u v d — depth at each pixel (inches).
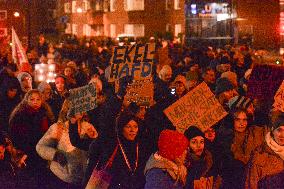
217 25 1696.6
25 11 1430.9
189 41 1720.0
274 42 1664.6
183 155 240.1
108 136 275.7
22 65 577.9
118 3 2273.6
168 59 660.7
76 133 305.4
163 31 2154.3
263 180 262.8
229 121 307.3
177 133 237.6
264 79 314.2
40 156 342.0
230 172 283.6
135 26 2207.2
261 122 323.3
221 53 858.1
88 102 306.7
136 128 272.5
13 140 363.6
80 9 2504.9
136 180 274.2
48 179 354.9
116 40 1722.4
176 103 282.7
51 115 370.9
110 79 367.9
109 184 272.4
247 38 1667.1
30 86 477.7
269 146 261.3
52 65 602.9
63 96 427.8
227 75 459.2
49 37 1956.2
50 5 2421.3
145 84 331.9
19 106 368.2
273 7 1659.7
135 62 364.5
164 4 2142.0
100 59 761.6
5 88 432.5
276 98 287.7
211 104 282.0
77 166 309.9
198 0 1715.1
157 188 235.0
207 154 267.1
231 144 288.8
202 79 535.2
